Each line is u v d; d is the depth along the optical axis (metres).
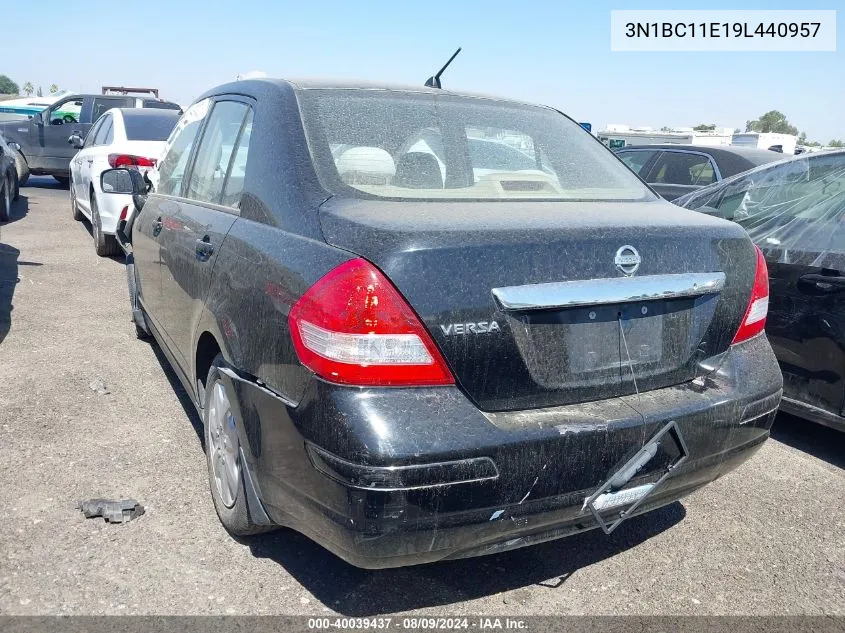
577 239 2.37
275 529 2.98
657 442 2.47
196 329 3.22
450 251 2.21
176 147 4.32
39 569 2.77
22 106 26.05
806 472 3.93
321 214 2.47
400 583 2.83
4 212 10.70
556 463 2.28
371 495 2.11
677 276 2.54
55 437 3.87
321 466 2.20
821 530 3.34
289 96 3.04
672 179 7.79
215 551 2.96
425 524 2.15
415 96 3.27
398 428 2.12
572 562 3.04
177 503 3.29
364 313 2.16
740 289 2.75
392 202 2.57
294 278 2.37
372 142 2.88
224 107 3.62
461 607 2.71
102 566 2.81
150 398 4.47
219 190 3.32
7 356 5.10
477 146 3.11
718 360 2.74
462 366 2.22
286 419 2.33
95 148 9.24
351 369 2.16
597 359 2.44
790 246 4.14
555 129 3.52
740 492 3.69
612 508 2.46
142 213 4.57
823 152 4.32
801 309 4.00
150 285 4.32
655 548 3.16
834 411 3.88
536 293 2.27
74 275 7.67
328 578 2.83
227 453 2.96
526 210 2.62
